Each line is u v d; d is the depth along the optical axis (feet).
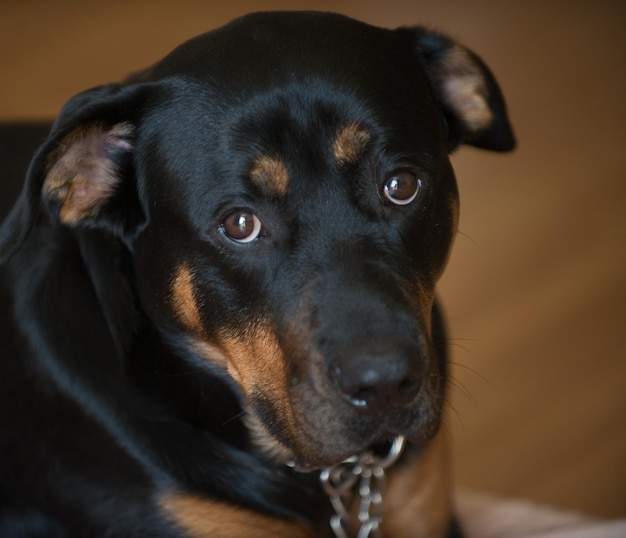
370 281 7.68
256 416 8.58
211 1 24.27
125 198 8.93
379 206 8.16
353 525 10.24
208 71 8.38
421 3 24.48
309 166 8.01
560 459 13.09
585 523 10.87
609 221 17.21
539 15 24.20
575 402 13.92
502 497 12.53
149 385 9.16
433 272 8.68
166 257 8.66
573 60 22.24
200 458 9.20
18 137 10.78
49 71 20.93
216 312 8.48
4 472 9.73
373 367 7.22
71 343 9.23
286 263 8.02
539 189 18.10
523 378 14.25
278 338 7.99
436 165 8.56
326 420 7.61
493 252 16.56
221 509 9.23
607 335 14.90
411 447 9.98
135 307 9.16
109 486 9.28
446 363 9.70
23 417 9.48
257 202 8.04
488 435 13.51
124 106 8.54
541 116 20.25
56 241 9.62
